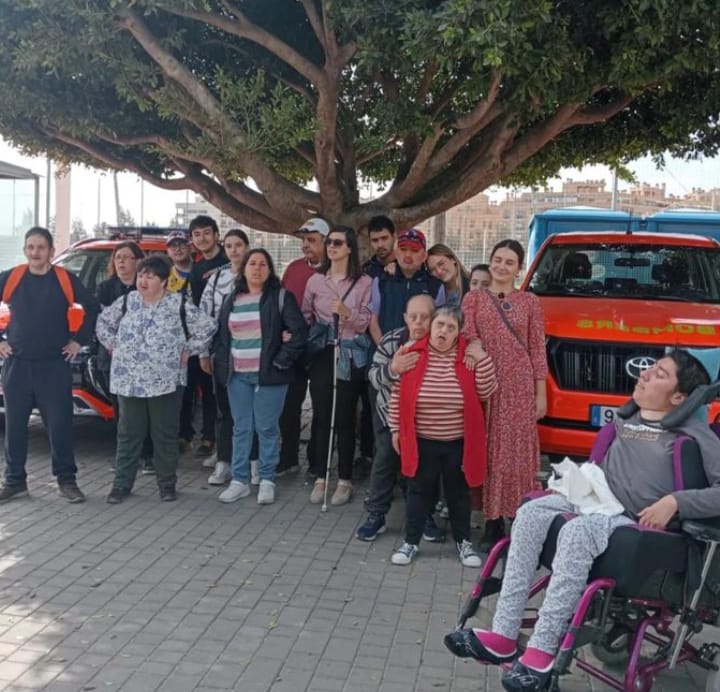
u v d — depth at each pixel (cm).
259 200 874
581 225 1366
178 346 649
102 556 543
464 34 555
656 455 383
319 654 422
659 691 402
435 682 399
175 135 866
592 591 343
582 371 609
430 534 593
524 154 835
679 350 391
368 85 847
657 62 659
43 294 638
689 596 365
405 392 529
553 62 608
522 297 557
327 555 559
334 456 803
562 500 385
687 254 789
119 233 980
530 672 342
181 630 443
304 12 841
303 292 728
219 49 862
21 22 682
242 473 671
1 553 543
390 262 678
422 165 797
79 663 404
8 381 644
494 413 545
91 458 793
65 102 781
